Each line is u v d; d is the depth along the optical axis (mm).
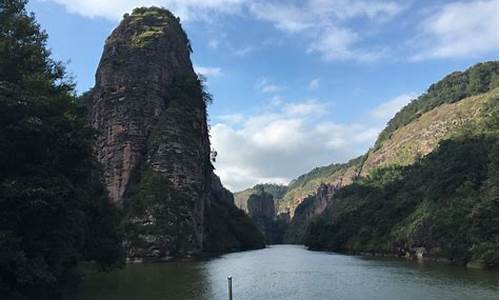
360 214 163500
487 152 109125
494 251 79188
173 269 86750
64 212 37531
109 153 139875
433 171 131875
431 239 102750
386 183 175500
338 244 165500
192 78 161750
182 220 123062
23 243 35469
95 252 59688
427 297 47969
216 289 56188
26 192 33125
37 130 34625
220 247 164125
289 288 57000
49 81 41281
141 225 115625
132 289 55594
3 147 34781
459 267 82875
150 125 142875
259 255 141875
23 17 43281
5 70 38844
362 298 48625
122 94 144375
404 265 90000
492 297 47344
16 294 33906
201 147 149250
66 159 40375
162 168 128875
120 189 135875
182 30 179250
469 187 102812
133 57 149125
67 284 47062
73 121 40812
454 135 143250
